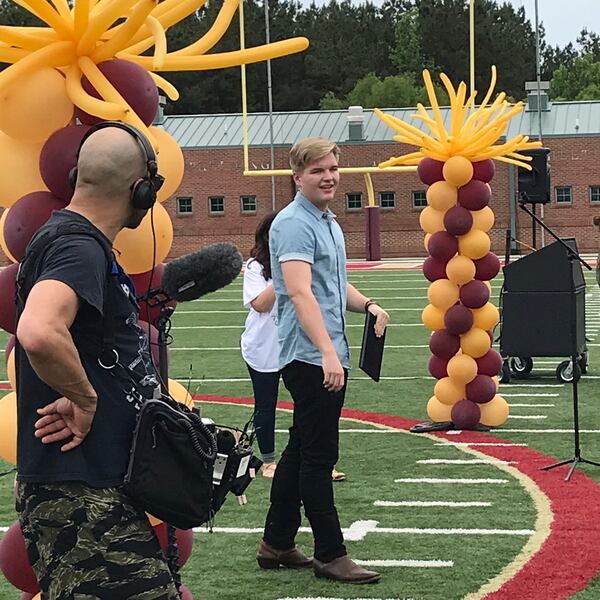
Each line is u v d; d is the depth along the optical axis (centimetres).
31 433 315
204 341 1647
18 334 296
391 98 6612
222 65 419
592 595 498
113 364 319
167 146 428
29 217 403
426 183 891
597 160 4078
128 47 422
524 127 4150
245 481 363
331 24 8375
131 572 310
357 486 718
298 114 4347
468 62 8069
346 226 4200
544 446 834
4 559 414
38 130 398
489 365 898
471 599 495
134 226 333
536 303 968
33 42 396
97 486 311
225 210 4262
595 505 655
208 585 522
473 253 874
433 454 814
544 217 4100
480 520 629
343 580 520
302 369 494
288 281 489
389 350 1473
